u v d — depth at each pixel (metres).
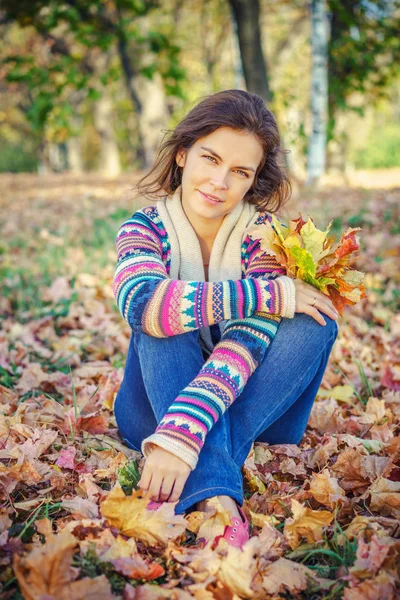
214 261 1.98
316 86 10.12
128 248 1.90
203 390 1.66
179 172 2.03
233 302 1.74
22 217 8.26
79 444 2.16
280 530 1.73
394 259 4.79
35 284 4.59
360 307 3.97
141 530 1.59
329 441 2.16
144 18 14.02
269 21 18.16
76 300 4.23
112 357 3.27
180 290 1.74
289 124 9.36
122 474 1.92
